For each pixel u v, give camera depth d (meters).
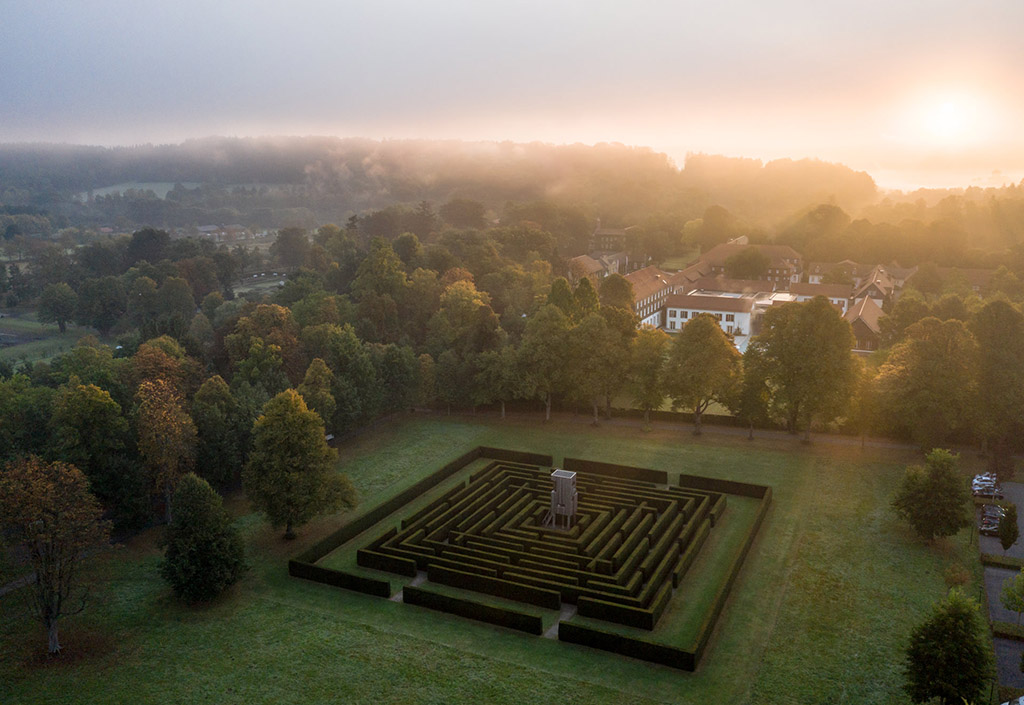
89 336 136.88
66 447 72.88
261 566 70.12
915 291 161.00
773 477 88.50
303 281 158.12
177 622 59.97
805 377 95.06
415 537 72.50
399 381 110.69
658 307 184.75
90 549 68.38
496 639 57.28
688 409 110.50
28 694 50.88
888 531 73.81
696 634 57.44
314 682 51.88
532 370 110.31
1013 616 58.97
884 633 56.47
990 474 84.19
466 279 158.50
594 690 50.66
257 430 75.56
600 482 87.06
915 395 90.88
